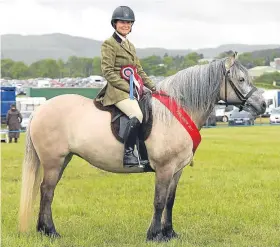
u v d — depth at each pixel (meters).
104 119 7.27
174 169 7.17
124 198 10.55
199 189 11.49
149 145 7.10
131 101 7.10
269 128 35.38
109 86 7.29
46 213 7.51
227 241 7.45
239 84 7.36
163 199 7.14
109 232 7.87
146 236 7.41
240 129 34.28
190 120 7.17
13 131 24.47
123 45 7.25
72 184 12.27
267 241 7.42
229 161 16.48
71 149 7.42
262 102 7.37
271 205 9.74
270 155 18.22
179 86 7.23
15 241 7.15
